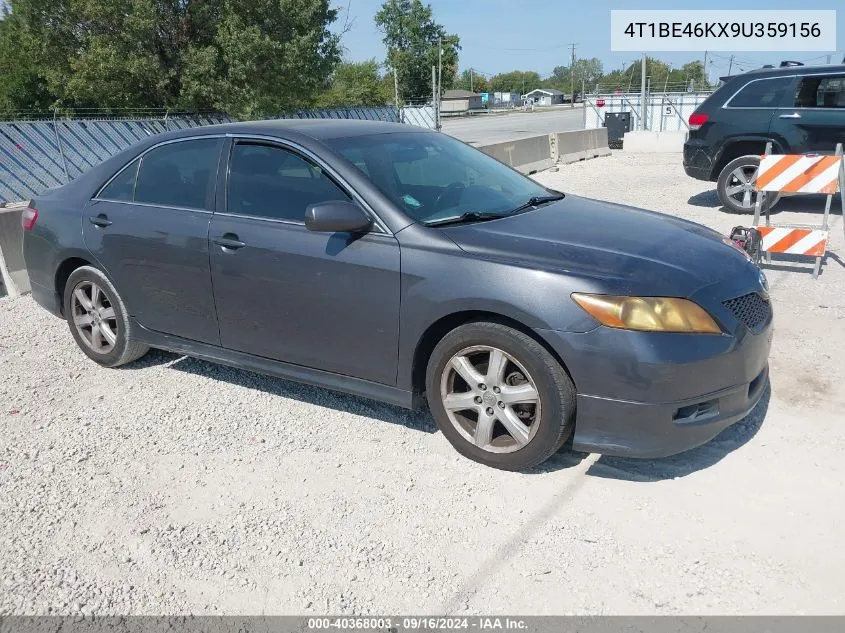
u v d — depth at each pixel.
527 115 71.62
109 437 4.04
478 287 3.32
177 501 3.40
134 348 4.87
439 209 3.80
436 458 3.69
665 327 3.11
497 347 3.36
